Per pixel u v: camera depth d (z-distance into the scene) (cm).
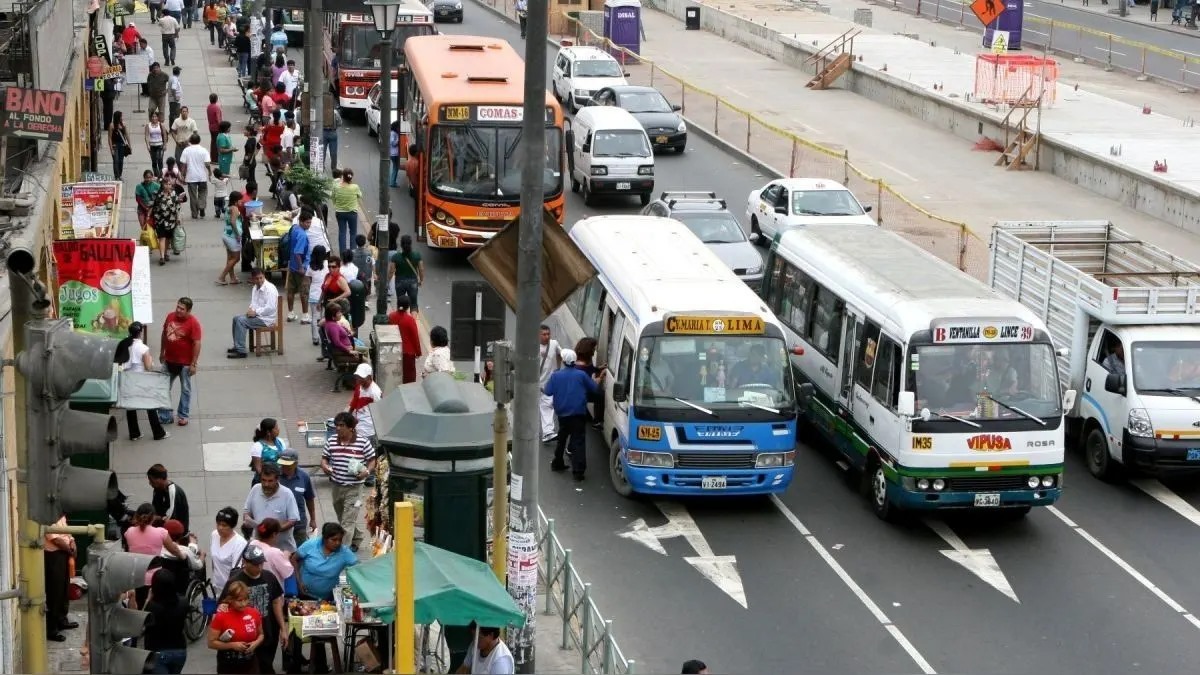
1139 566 3400
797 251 4331
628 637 2970
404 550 1627
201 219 5984
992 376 3475
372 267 5112
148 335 4522
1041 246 4503
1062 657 2942
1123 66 10494
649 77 9956
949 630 3048
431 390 2750
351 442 3122
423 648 2642
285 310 4972
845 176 6719
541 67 2461
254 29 9538
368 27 8038
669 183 7250
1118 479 3912
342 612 2575
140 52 7975
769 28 11394
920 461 3441
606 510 3638
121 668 1513
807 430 4300
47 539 2638
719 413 3547
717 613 3100
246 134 6631
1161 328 3853
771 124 8650
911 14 13425
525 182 2495
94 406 2817
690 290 3719
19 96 3366
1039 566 3384
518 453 2592
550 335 4188
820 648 2950
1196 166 7100
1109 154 7294
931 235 6119
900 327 3491
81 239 3581
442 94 5594
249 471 3594
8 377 2566
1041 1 13675
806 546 3462
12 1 3938
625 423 3594
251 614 2431
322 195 5603
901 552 3444
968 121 8400
